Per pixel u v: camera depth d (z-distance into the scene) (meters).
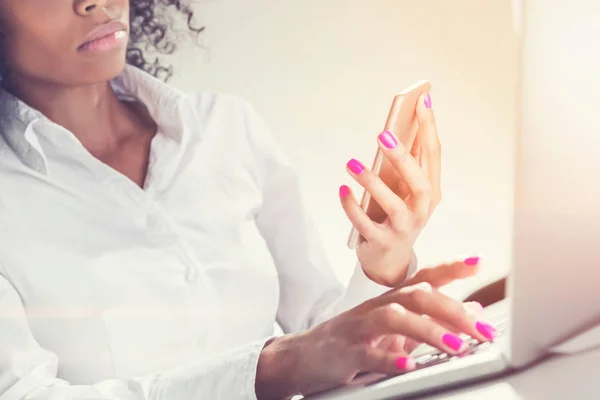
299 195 0.87
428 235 1.31
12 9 0.72
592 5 0.34
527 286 0.36
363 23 1.30
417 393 0.40
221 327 0.77
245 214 0.82
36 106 0.76
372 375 0.49
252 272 0.79
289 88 1.27
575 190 0.36
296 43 1.27
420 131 0.64
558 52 0.34
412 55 1.33
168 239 0.75
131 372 0.72
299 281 0.85
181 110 0.80
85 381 0.70
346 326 0.49
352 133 1.28
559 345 0.38
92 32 0.74
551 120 0.34
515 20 0.33
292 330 0.85
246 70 1.23
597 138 0.35
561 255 0.36
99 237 0.73
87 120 0.78
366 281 0.67
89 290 0.71
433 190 0.65
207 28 1.18
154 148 0.79
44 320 0.69
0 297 0.65
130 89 0.83
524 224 0.35
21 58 0.74
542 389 0.36
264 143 0.87
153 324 0.73
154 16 1.07
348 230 1.24
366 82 1.30
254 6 1.23
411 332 0.45
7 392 0.59
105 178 0.74
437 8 1.34
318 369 0.50
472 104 1.37
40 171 0.72
